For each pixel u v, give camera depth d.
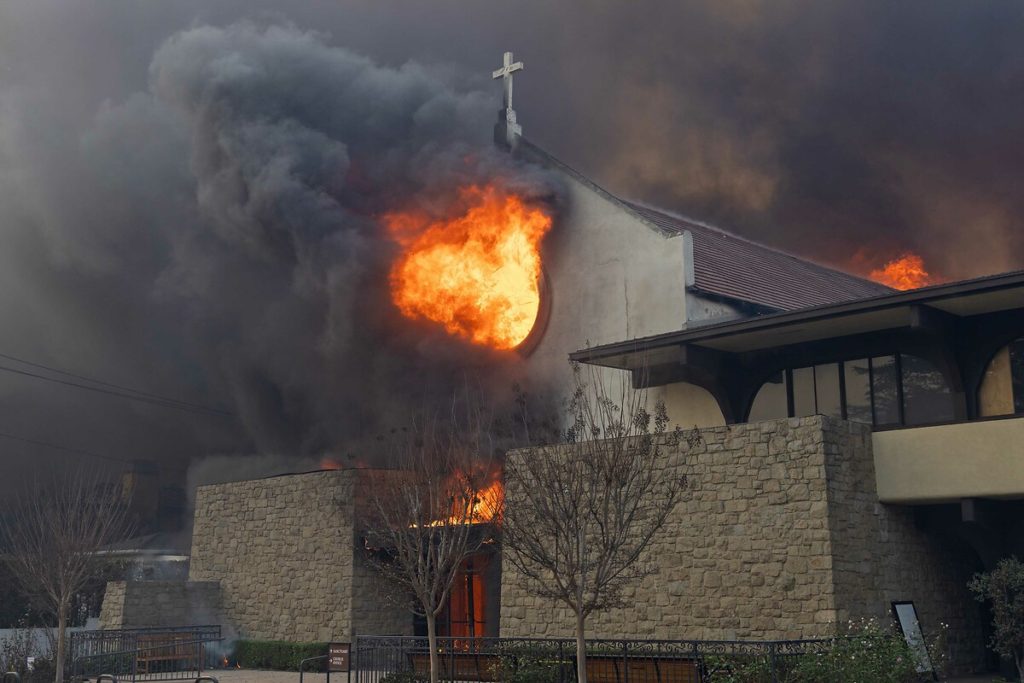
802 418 20.62
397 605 28.94
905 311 21.56
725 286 29.16
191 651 30.66
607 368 28.55
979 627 22.95
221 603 32.84
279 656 29.27
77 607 37.25
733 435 21.59
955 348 22.03
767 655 16.83
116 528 33.81
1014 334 21.44
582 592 16.75
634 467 19.36
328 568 29.67
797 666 16.48
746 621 20.62
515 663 20.30
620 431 18.73
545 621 23.55
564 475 19.02
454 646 22.19
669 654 18.91
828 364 24.25
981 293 20.02
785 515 20.52
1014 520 21.03
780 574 20.34
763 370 25.22
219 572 33.25
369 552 28.97
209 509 34.22
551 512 17.55
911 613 20.92
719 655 17.66
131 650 26.86
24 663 25.78
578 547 16.98
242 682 24.92
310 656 28.45
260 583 31.78
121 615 30.81
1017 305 21.08
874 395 23.42
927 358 22.50
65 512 29.86
